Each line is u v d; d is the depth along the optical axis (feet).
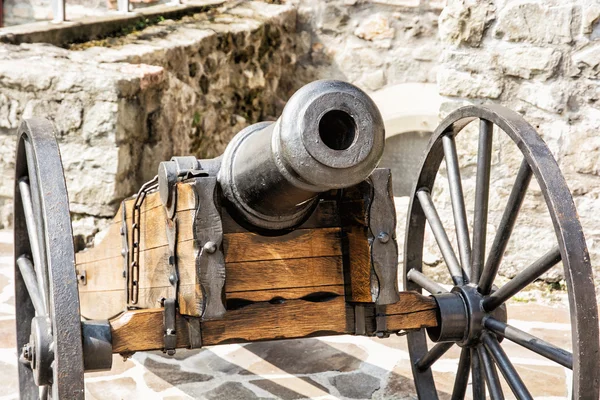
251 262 8.37
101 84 15.34
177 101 17.61
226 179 7.96
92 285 11.30
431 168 9.98
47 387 8.84
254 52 20.79
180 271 8.07
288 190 7.36
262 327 8.40
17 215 9.80
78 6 23.54
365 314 8.63
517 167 14.03
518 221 14.21
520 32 13.70
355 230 8.36
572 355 7.77
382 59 20.99
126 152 15.83
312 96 6.70
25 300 10.04
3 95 15.99
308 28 21.68
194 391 10.97
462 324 8.67
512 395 10.85
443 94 14.39
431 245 14.85
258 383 11.23
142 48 17.63
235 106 20.48
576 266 7.29
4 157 16.47
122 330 7.96
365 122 6.75
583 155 13.70
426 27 20.48
